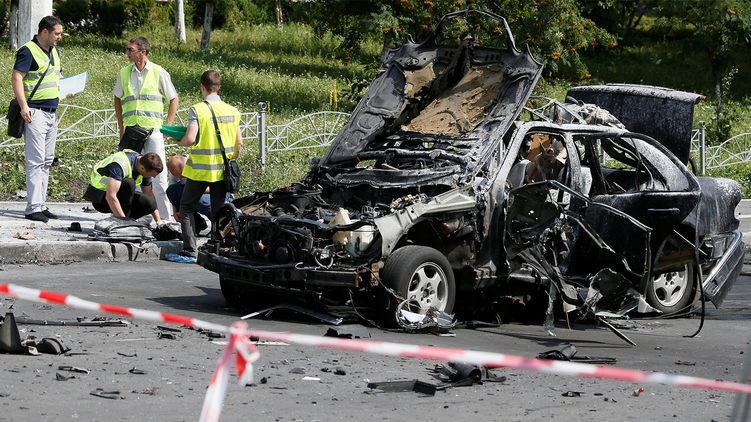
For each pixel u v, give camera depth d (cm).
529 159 1124
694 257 1086
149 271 1266
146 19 5303
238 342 319
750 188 3200
